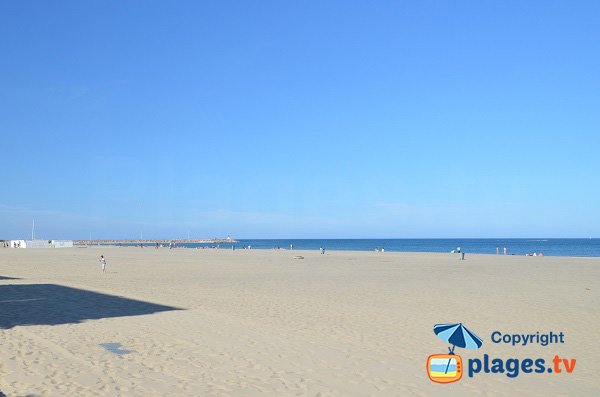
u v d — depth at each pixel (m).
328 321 14.04
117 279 27.81
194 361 9.51
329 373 8.77
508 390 8.12
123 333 12.12
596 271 36.56
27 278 27.67
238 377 8.48
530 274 33.28
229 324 13.44
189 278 28.88
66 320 13.88
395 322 13.95
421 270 37.03
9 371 8.56
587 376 9.04
